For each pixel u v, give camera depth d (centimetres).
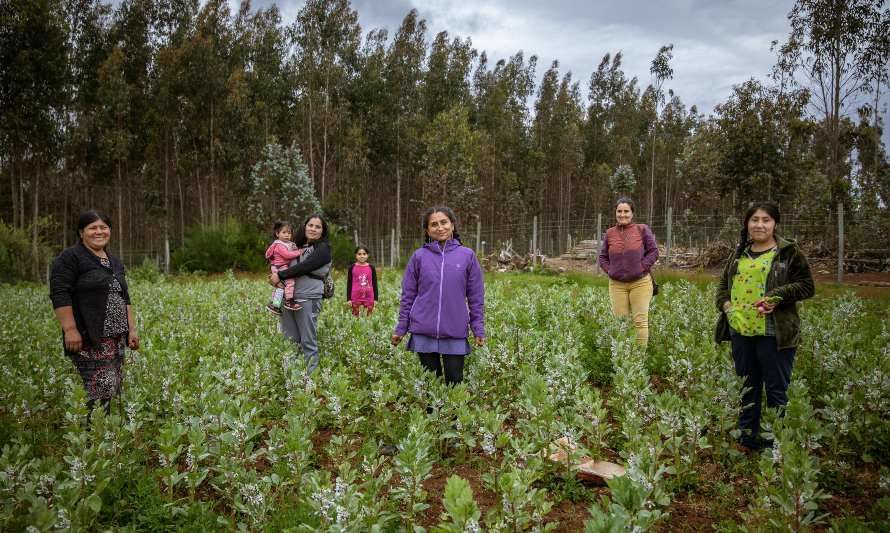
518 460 384
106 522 328
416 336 477
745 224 444
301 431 349
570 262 2727
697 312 834
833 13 2262
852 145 2909
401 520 337
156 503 342
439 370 502
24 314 1071
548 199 6538
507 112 6025
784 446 298
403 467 314
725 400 414
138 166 4447
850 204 2245
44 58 3139
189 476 340
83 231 448
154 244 5378
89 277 441
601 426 397
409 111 5128
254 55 4972
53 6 3297
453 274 470
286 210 3819
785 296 403
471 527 232
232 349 668
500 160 5644
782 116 2564
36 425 491
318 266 638
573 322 755
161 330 793
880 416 437
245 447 366
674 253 2762
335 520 276
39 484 303
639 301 677
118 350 463
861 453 415
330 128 4838
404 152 4947
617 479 257
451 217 482
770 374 419
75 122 3900
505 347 527
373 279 927
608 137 6931
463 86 5700
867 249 2064
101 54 4084
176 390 464
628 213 671
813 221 2362
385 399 437
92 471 322
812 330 655
